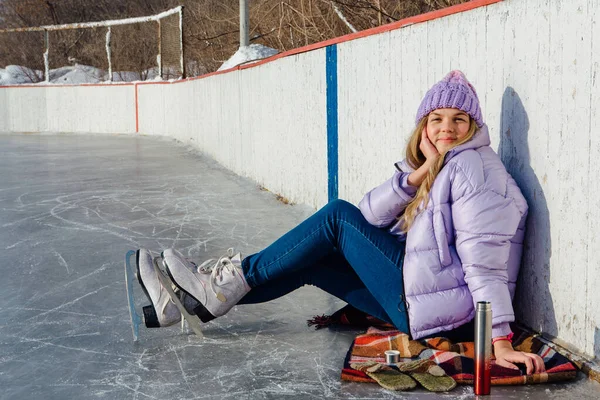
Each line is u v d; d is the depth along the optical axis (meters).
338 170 5.34
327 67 5.46
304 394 2.39
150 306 2.96
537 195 2.68
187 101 14.52
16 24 30.58
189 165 10.53
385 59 4.29
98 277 4.10
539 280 2.70
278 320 3.25
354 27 10.01
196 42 18.88
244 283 2.87
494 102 2.96
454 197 2.50
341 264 2.90
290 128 6.59
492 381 2.34
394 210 2.68
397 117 4.14
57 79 23.89
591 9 2.32
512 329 2.75
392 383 2.37
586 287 2.43
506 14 2.83
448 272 2.52
